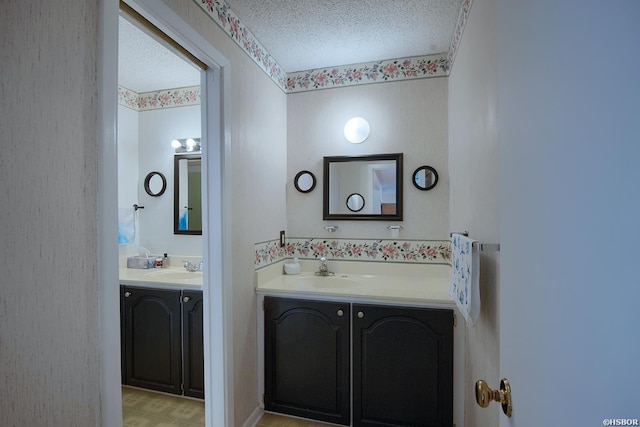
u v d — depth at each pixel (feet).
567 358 1.36
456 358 5.55
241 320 5.83
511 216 2.05
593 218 1.22
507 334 2.12
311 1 5.42
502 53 2.25
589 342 1.23
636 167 1.05
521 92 1.89
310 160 8.12
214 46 5.07
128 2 3.56
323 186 7.99
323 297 6.15
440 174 7.34
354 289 6.35
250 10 5.65
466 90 5.05
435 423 5.59
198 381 6.86
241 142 5.90
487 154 3.75
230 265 5.41
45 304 2.50
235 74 5.70
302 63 7.75
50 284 2.54
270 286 6.57
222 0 5.33
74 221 2.72
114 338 3.06
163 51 6.83
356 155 7.82
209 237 5.27
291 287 6.48
